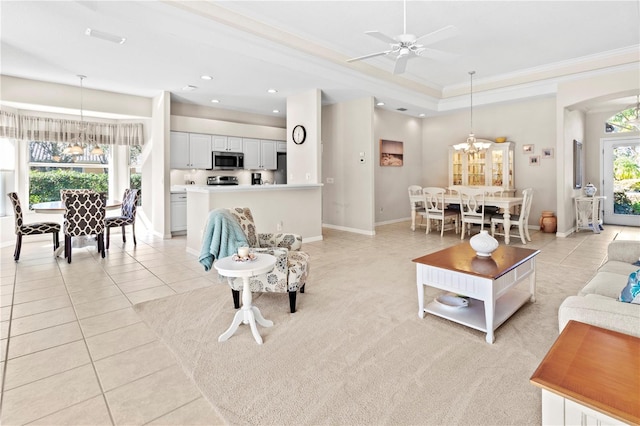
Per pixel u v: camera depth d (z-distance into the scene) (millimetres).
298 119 6012
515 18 3838
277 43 4184
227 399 1622
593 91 5355
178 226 6246
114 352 2062
